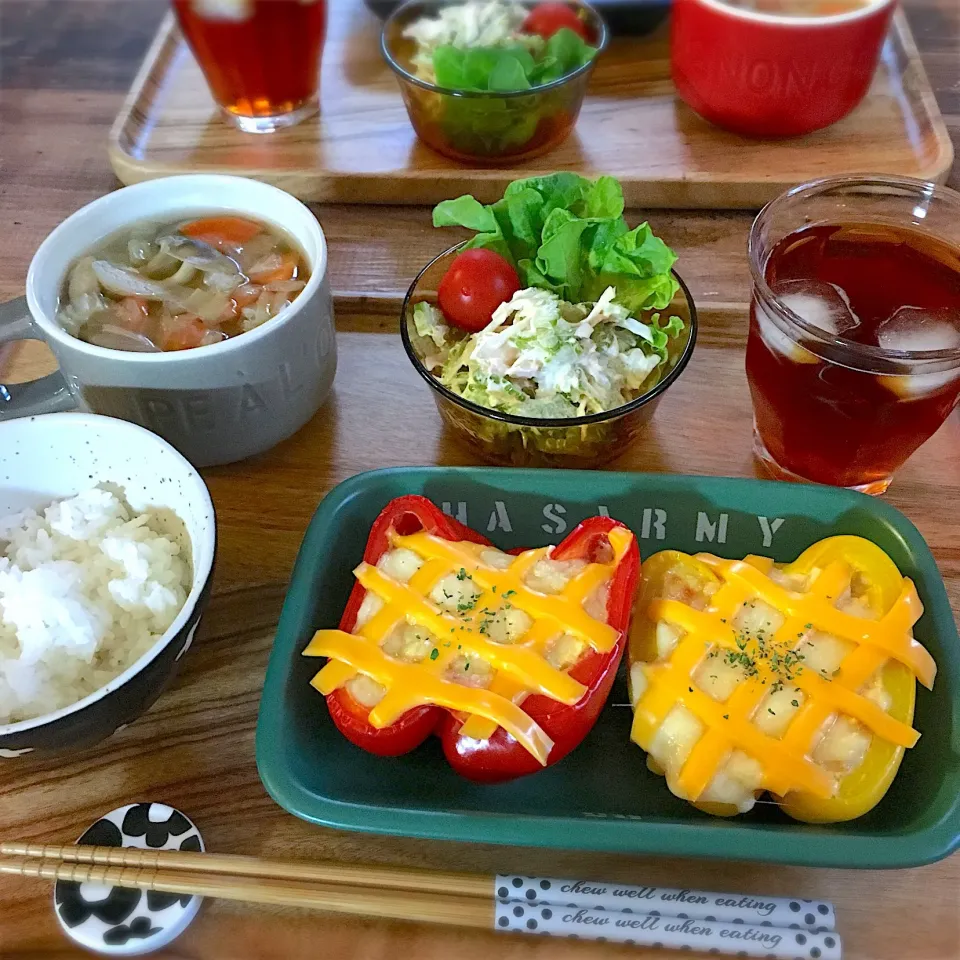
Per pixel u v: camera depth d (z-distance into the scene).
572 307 0.84
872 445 0.77
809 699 0.63
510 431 0.81
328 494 0.76
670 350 0.85
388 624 0.66
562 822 0.59
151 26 1.41
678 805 0.67
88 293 0.82
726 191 1.08
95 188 1.17
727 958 0.60
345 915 0.63
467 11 1.17
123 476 0.75
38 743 0.58
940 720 0.63
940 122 1.11
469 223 0.87
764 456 0.88
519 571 0.68
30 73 1.33
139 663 0.60
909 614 0.66
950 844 0.57
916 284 0.78
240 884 0.61
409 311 0.87
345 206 1.15
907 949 0.61
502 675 0.63
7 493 0.76
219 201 0.89
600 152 1.13
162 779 0.69
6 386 0.84
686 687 0.63
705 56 1.05
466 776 0.65
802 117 1.07
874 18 0.98
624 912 0.60
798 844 0.57
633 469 0.88
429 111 1.07
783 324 0.73
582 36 1.16
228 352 0.74
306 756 0.64
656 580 0.71
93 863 0.63
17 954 0.62
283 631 0.68
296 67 1.13
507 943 0.62
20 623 0.68
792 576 0.71
